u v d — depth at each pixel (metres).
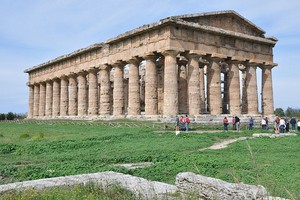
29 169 14.90
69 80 65.06
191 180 8.60
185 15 43.44
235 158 16.89
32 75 81.75
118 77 51.47
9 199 8.36
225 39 48.31
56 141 26.06
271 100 53.72
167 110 41.62
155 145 23.19
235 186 7.48
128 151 20.69
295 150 20.56
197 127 38.09
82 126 44.44
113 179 10.24
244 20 51.09
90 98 57.91
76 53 60.88
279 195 8.47
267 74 54.16
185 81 53.97
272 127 44.06
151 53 44.47
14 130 42.72
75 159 18.28
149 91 44.81
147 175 13.35
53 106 70.81
